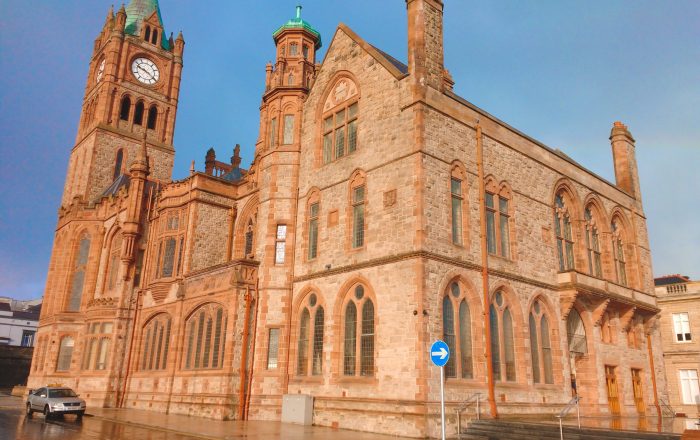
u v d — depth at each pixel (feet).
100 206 183.32
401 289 86.02
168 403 120.37
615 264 136.05
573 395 110.83
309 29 128.98
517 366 97.45
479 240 96.02
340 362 94.84
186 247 132.16
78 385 147.33
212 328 114.01
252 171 137.39
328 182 107.14
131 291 150.51
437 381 81.05
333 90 112.57
